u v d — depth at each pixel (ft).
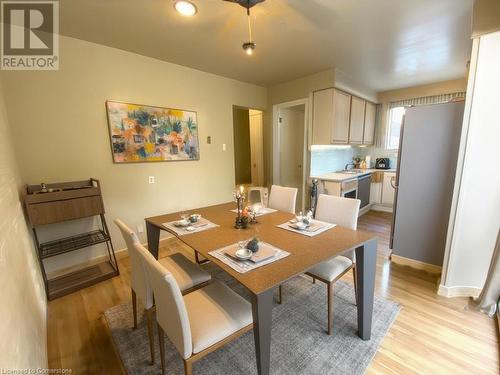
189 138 11.21
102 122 8.77
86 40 8.16
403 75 12.64
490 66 5.72
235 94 12.97
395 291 7.24
